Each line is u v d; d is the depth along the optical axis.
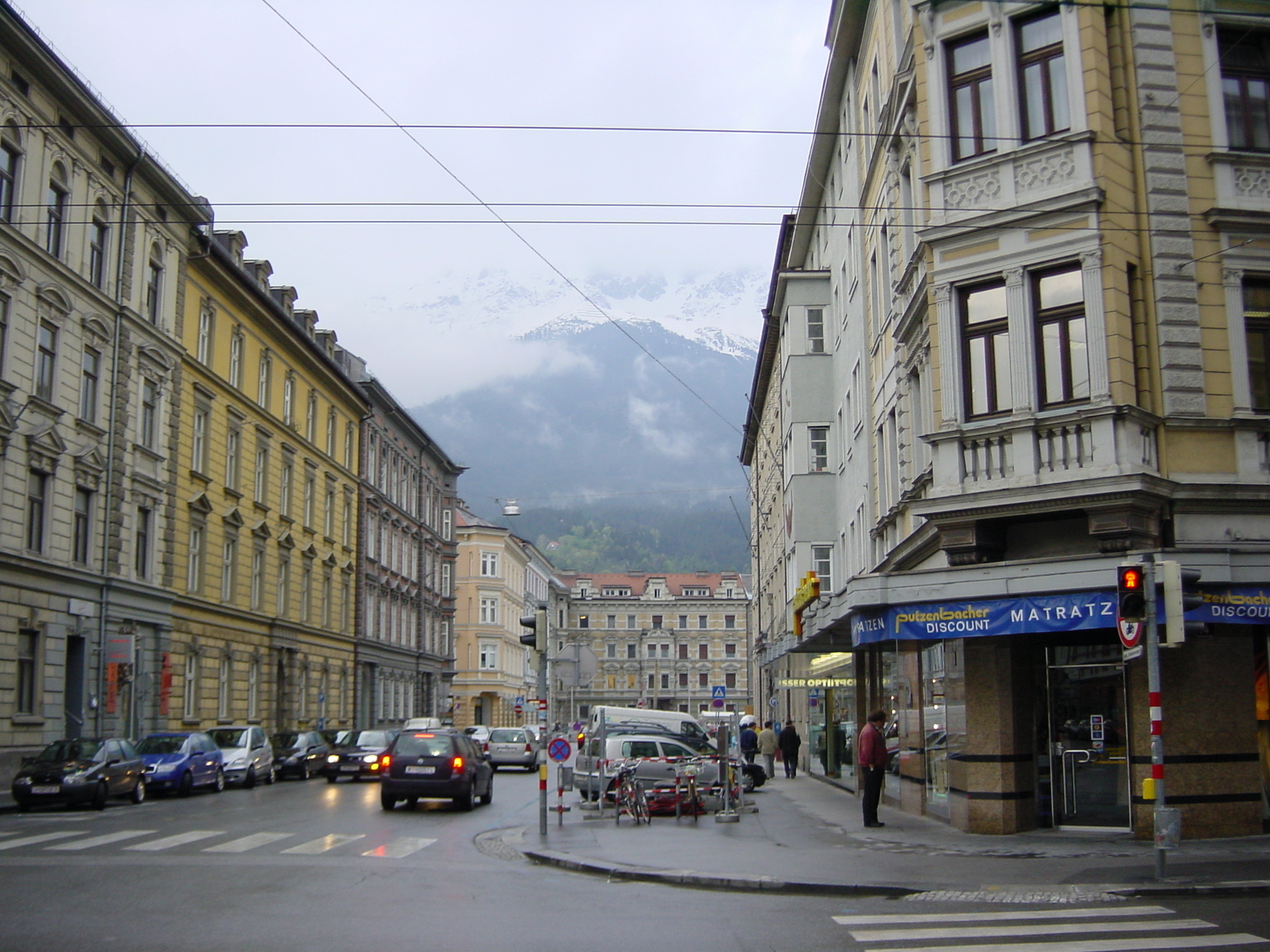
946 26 18.69
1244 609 16.27
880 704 27.58
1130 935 10.10
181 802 28.14
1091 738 17.94
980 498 17.27
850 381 33.56
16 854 16.31
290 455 50.44
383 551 65.19
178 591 39.19
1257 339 17.73
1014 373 17.33
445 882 13.91
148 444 37.59
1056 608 16.58
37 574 30.77
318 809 25.72
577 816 24.20
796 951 9.58
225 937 10.08
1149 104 17.84
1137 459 16.45
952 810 19.44
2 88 28.92
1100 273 16.84
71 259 32.44
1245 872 13.37
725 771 22.53
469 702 96.50
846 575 35.97
